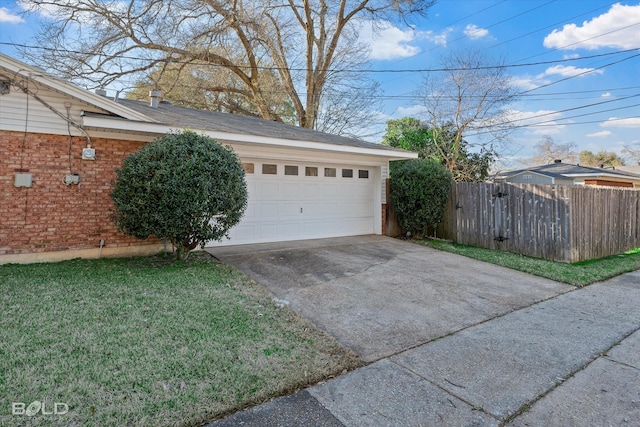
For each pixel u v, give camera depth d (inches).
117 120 228.8
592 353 133.5
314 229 358.0
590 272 256.5
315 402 99.0
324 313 167.0
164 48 600.1
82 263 228.2
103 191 247.8
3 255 219.3
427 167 380.5
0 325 131.2
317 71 769.6
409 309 176.1
